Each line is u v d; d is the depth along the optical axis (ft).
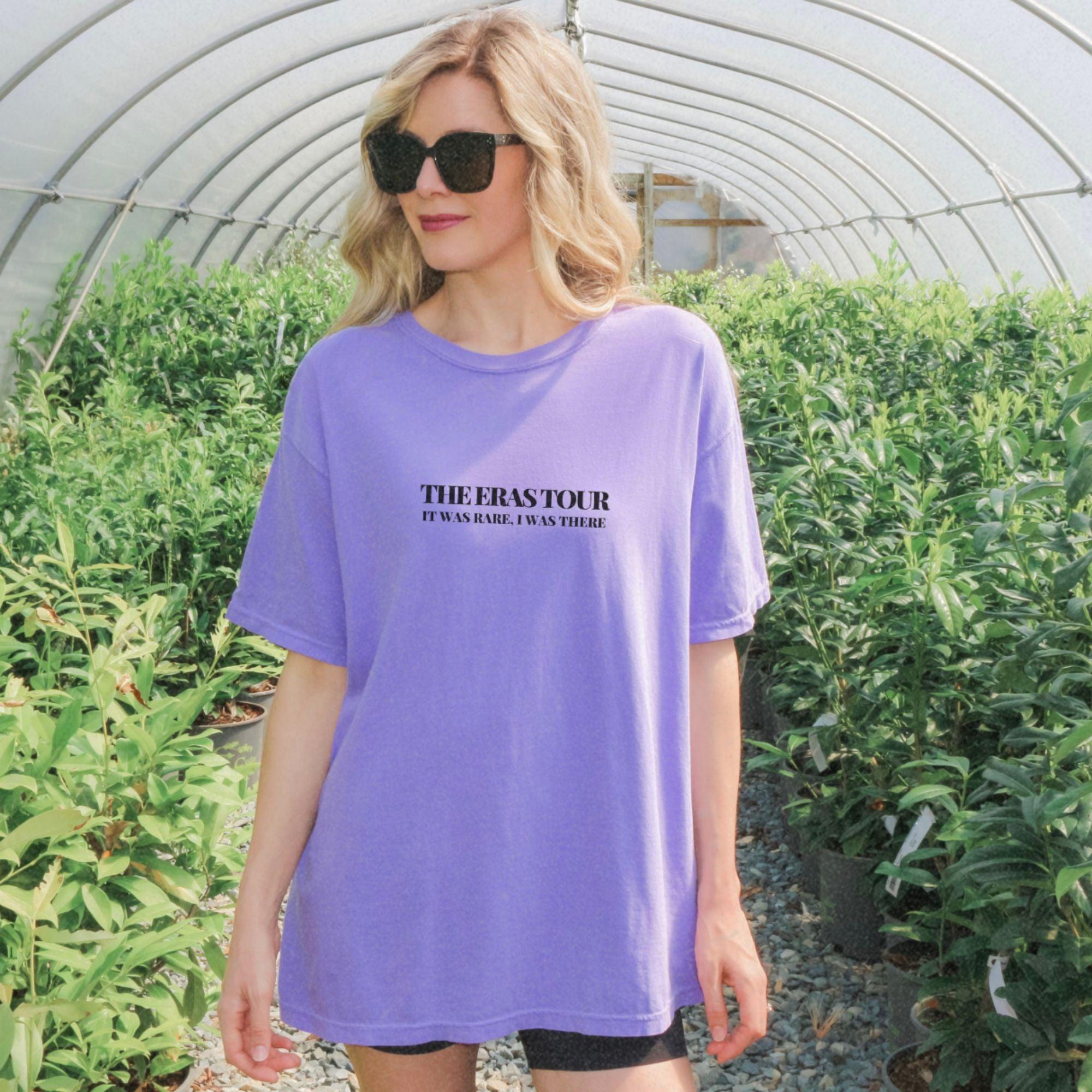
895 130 36.14
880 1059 8.96
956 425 12.12
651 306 4.67
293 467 4.59
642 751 4.37
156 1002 6.93
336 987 4.42
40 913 6.44
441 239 4.45
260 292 23.86
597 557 4.32
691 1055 9.20
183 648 14.55
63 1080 6.30
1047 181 31.24
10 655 11.37
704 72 38.65
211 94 28.32
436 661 4.31
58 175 24.70
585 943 4.39
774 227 62.34
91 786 7.66
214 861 7.97
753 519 4.86
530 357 4.45
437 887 4.37
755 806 13.58
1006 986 6.71
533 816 4.37
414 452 4.34
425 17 28.94
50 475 14.65
